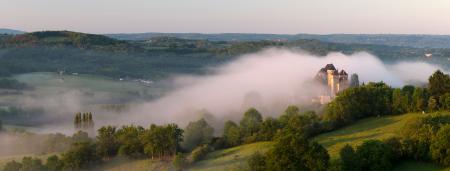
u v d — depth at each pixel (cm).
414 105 15162
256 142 14662
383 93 16312
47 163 14100
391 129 13175
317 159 9419
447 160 9569
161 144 14225
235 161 12550
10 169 14125
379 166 9644
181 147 15162
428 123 10925
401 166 10069
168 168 13200
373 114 15775
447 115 12119
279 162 9681
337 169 9138
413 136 10469
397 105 15500
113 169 14050
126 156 14800
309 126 14575
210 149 14488
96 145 15088
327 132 14738
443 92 15688
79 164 14125
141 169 13538
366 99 15962
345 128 14850
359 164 9669
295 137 9806
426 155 10000
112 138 15412
